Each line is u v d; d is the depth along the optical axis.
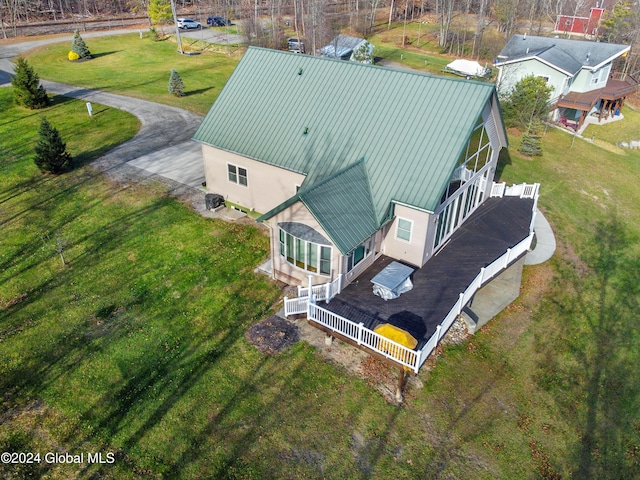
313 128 21.20
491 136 22.38
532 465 13.56
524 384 16.22
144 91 44.28
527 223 23.05
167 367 15.83
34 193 26.16
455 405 15.11
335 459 13.21
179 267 20.66
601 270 23.16
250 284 19.77
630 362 17.73
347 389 15.28
